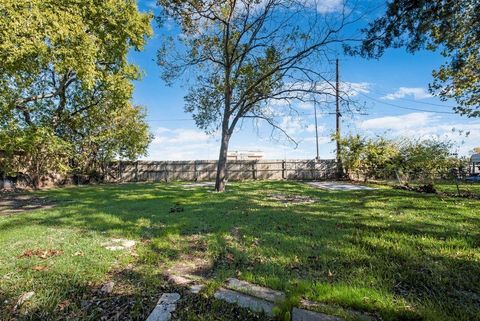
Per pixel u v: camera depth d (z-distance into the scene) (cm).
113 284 263
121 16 1236
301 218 545
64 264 306
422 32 538
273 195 985
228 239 411
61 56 937
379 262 302
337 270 286
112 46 1225
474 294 232
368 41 572
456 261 298
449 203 706
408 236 396
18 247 368
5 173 1347
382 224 477
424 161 1329
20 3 758
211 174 2106
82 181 1803
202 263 325
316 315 201
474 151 1661
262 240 398
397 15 521
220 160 1209
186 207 713
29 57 888
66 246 373
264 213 606
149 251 362
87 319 210
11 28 743
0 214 696
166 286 260
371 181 1642
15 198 1038
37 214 632
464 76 1056
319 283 251
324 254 331
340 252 337
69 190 1308
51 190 1319
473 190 1047
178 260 334
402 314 198
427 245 354
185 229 477
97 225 508
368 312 206
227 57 1218
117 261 322
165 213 626
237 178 2056
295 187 1308
